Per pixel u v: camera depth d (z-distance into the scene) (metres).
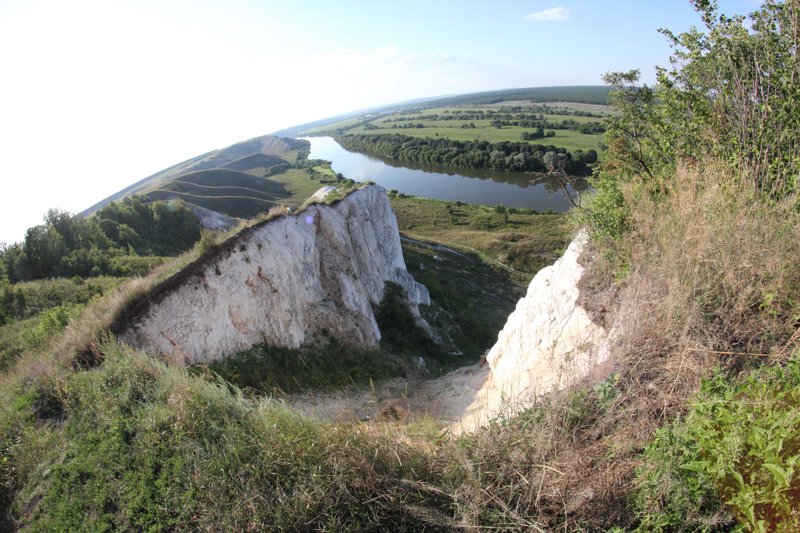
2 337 13.43
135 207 40.47
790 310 4.82
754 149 7.05
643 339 5.48
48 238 24.08
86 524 5.41
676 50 8.48
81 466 6.14
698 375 4.55
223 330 12.03
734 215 5.63
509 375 10.36
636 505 3.99
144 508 5.42
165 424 6.48
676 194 7.06
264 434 5.88
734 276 5.14
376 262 23.66
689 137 8.54
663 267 5.84
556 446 4.91
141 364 8.13
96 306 11.51
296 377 12.67
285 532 4.75
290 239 15.66
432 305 26.94
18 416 7.49
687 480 3.70
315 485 5.04
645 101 13.04
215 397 6.82
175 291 11.52
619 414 4.88
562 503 4.38
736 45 7.48
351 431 5.83
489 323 28.72
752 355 4.50
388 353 17.33
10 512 5.89
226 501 5.17
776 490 3.09
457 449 5.43
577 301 8.34
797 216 5.53
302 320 14.62
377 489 5.02
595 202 8.45
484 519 4.55
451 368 19.05
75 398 7.53
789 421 3.31
